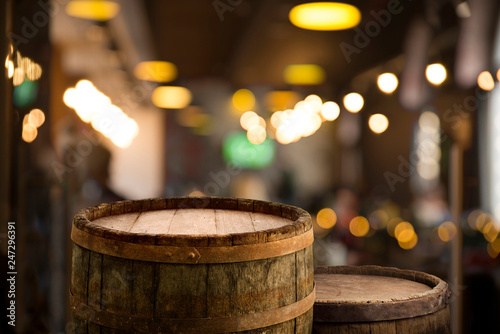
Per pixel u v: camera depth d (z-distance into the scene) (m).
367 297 2.11
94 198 4.62
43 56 3.98
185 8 7.11
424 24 5.80
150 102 14.29
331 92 12.43
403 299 2.00
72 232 1.84
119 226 1.98
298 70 10.45
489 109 5.28
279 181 9.57
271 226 2.02
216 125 16.41
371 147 9.84
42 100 3.96
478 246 4.14
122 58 9.79
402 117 7.99
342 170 11.86
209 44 9.38
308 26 4.73
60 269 3.78
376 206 6.85
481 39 5.42
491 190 4.99
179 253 1.58
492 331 3.86
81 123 6.86
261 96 14.38
